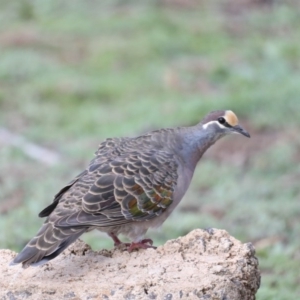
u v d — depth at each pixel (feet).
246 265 25.38
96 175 27.14
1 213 48.47
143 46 80.07
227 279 24.47
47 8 93.45
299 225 44.32
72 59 78.84
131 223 27.73
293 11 94.12
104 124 63.98
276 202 47.85
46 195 50.42
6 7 93.50
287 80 70.38
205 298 23.82
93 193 26.45
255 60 77.20
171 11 93.61
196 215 46.80
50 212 26.89
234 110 62.90
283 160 54.03
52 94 70.49
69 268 25.68
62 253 26.50
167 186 28.19
